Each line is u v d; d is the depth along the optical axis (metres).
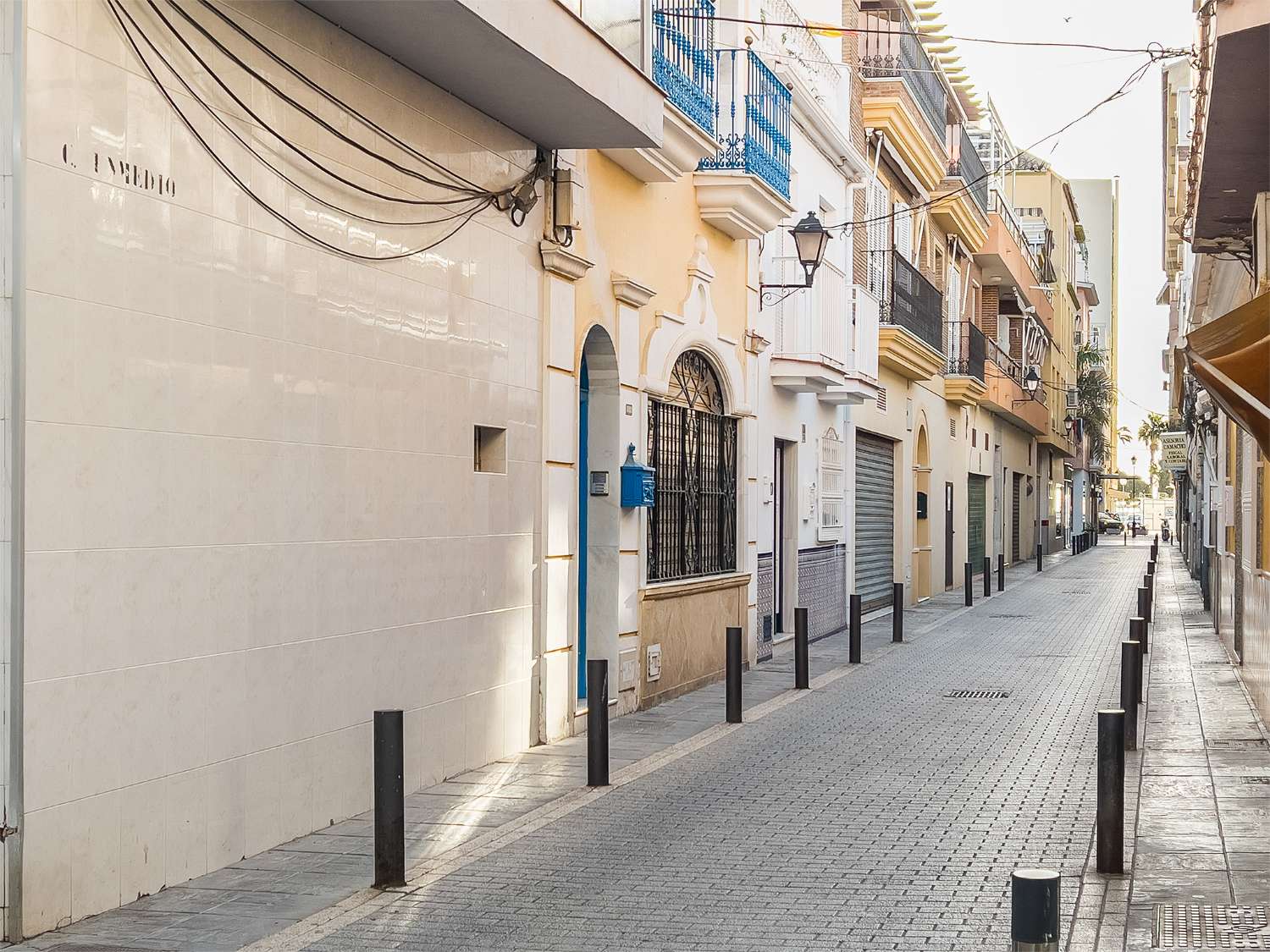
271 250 7.50
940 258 31.95
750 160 15.25
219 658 7.06
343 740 8.27
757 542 17.20
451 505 9.59
